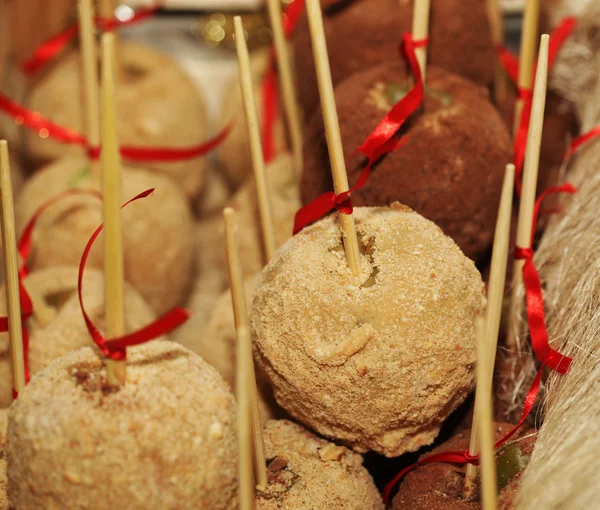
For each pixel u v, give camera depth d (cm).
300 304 36
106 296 32
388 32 47
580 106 54
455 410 42
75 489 31
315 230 39
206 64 82
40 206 56
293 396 37
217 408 32
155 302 59
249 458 30
